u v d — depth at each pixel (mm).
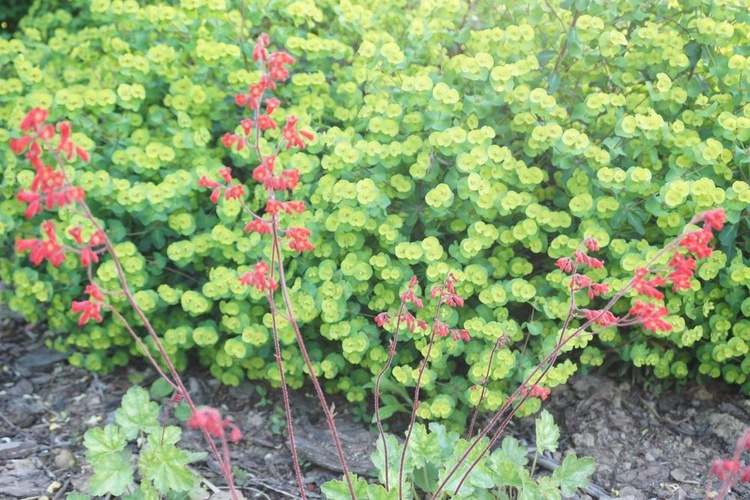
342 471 2977
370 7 3734
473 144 2846
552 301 2895
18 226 3297
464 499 2396
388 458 2549
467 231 3061
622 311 3127
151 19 3279
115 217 3281
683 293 2963
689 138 2885
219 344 3322
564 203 3082
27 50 3713
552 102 2898
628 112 3195
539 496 2398
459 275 2836
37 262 1763
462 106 3031
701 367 3137
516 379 2926
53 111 3227
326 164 2916
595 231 2844
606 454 3080
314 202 2979
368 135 3018
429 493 2684
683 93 2998
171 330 3102
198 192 3227
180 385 2135
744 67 2920
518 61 2988
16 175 3344
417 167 2896
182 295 3027
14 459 2969
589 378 3400
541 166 3338
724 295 3066
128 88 3174
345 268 2914
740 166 2893
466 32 3273
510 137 3174
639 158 3047
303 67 3488
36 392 3412
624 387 3381
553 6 3166
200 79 3367
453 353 2914
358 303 3105
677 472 2979
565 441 3158
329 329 2980
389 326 2822
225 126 3402
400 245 2846
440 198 2834
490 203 2834
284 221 2969
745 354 3127
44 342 3770
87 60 3619
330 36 3570
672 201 2752
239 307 3053
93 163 3154
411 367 3127
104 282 3061
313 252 3018
